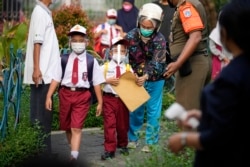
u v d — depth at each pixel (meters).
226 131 5.16
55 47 11.86
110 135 12.26
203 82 11.26
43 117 12.01
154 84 12.71
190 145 5.39
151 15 12.23
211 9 14.76
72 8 19.72
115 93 12.30
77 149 11.52
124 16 22.45
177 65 10.93
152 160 9.27
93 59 11.79
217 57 14.52
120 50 12.31
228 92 5.19
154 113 12.82
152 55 12.50
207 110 5.30
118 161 12.15
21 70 13.24
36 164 10.19
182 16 11.00
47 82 11.77
